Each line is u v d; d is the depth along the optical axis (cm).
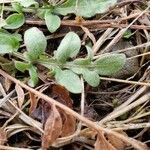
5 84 14
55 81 14
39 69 14
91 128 13
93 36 15
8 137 14
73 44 14
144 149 13
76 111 14
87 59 14
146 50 15
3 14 15
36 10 15
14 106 14
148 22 16
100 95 15
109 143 13
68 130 13
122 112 14
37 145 14
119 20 16
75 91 13
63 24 15
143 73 15
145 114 14
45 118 14
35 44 14
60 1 16
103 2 15
